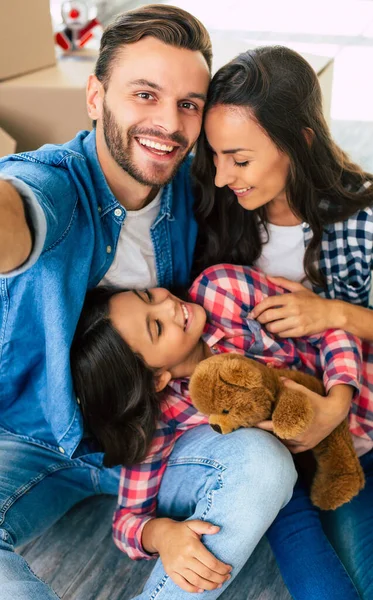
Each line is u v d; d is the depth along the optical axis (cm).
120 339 117
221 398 106
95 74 116
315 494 120
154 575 112
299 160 120
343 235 134
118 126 112
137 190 120
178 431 128
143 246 128
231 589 126
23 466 125
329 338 129
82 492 134
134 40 108
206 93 114
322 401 117
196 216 137
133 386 118
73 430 116
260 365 114
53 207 100
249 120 114
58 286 106
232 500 108
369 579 114
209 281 132
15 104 175
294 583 114
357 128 258
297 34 332
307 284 141
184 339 122
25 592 99
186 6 366
